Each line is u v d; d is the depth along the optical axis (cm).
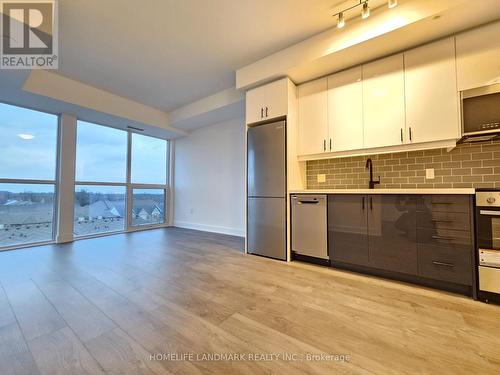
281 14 198
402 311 147
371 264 204
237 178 418
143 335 122
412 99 205
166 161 534
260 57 263
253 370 99
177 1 184
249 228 286
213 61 272
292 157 262
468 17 170
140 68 289
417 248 183
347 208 217
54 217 354
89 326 130
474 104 179
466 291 170
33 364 101
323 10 193
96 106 344
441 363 103
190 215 495
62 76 309
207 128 466
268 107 270
